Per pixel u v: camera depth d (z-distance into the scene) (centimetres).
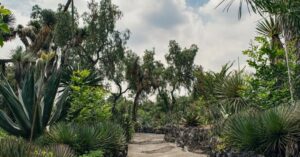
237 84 1310
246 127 904
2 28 350
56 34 2766
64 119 1212
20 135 988
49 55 850
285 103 970
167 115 4278
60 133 940
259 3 815
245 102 1202
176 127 2159
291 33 1019
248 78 1146
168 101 5528
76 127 1019
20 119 970
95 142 994
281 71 1071
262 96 1067
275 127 841
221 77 1588
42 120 1014
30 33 2919
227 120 1095
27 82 991
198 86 1795
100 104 1412
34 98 981
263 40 1123
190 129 1741
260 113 938
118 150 1156
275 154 860
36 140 941
